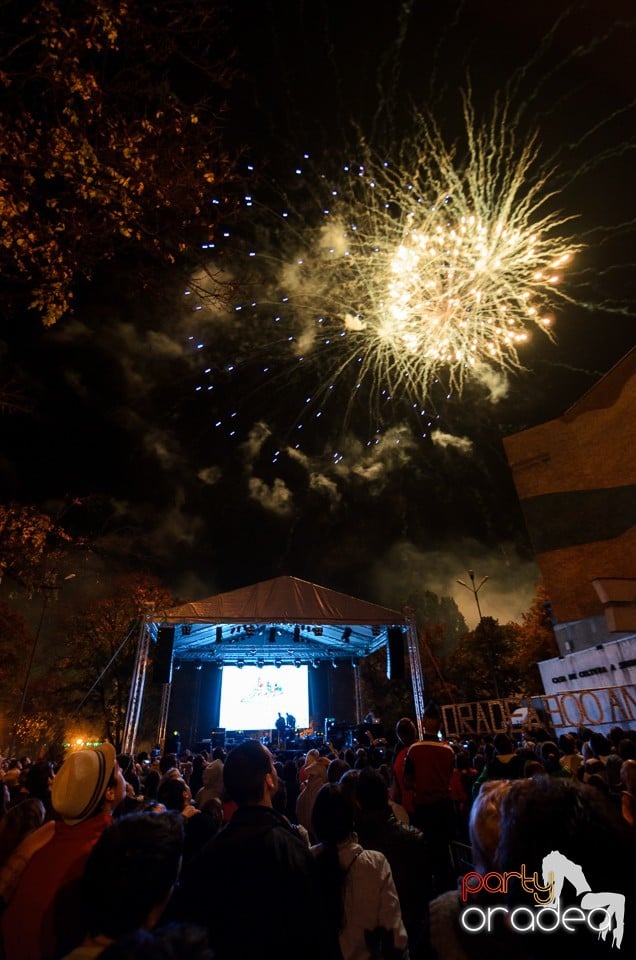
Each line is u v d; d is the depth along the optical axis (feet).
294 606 62.85
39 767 15.57
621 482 46.91
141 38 21.71
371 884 8.67
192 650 91.76
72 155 20.47
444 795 17.03
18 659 109.29
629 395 48.62
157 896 5.18
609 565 45.98
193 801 21.34
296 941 6.23
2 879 7.59
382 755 30.01
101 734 103.71
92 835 7.30
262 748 8.33
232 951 5.99
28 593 43.34
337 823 9.08
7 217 20.71
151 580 102.68
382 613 64.44
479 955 5.08
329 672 103.71
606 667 59.31
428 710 19.85
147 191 23.91
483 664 146.41
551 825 4.09
